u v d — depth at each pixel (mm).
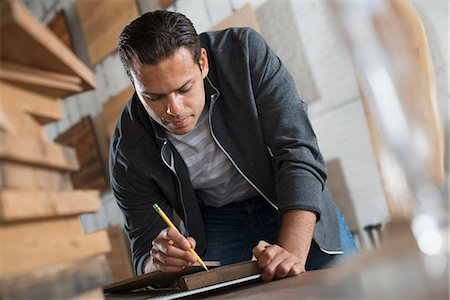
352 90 2158
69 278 506
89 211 591
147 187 1550
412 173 424
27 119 548
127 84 3500
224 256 1678
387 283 372
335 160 2285
